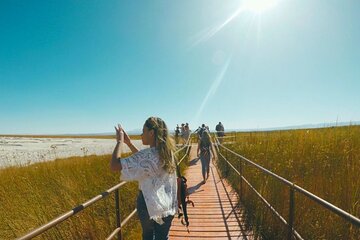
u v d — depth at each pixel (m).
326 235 3.70
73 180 7.71
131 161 2.64
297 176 5.25
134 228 5.30
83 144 38.19
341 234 3.56
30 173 9.59
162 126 2.82
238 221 5.71
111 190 3.43
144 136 2.85
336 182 4.33
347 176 4.33
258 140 10.93
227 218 5.91
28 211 5.58
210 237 4.91
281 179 3.67
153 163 2.69
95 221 5.08
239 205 6.85
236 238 4.85
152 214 2.71
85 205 2.75
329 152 6.32
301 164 5.94
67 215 2.41
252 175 6.97
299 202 4.30
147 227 2.91
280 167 6.16
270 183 5.56
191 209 6.62
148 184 2.74
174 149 2.90
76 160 12.25
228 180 9.88
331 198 4.05
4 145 35.44
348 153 5.85
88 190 6.84
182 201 3.34
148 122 2.82
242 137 16.34
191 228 5.35
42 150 26.75
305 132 9.30
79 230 4.61
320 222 3.90
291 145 7.91
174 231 5.22
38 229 2.01
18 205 5.93
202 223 5.62
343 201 3.87
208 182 10.02
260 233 4.75
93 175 8.33
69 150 26.06
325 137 7.98
